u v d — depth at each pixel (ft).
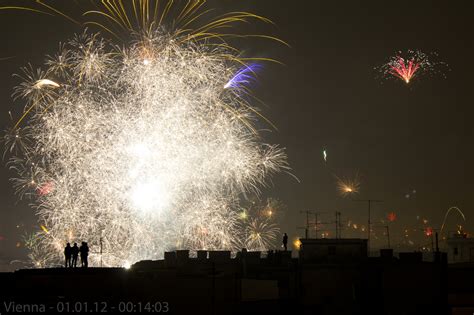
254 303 151.94
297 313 164.14
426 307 165.58
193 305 139.64
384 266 167.43
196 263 169.37
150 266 163.84
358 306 165.48
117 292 134.51
